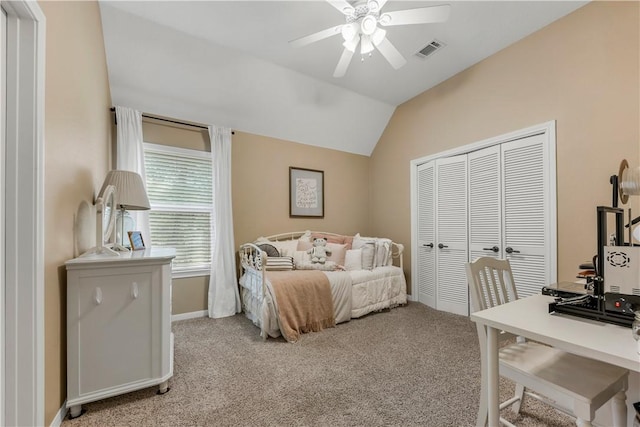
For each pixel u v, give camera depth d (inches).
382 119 168.2
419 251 149.6
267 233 149.2
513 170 107.8
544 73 98.8
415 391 68.0
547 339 35.1
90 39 78.7
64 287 58.3
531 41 102.5
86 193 75.4
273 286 102.5
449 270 132.3
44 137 48.6
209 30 100.3
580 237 89.8
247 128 143.7
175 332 107.3
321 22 96.1
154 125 122.1
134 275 63.8
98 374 59.9
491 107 115.3
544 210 98.3
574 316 41.8
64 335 57.8
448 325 114.2
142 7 89.4
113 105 114.3
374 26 73.7
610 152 83.7
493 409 42.1
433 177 141.1
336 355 87.4
